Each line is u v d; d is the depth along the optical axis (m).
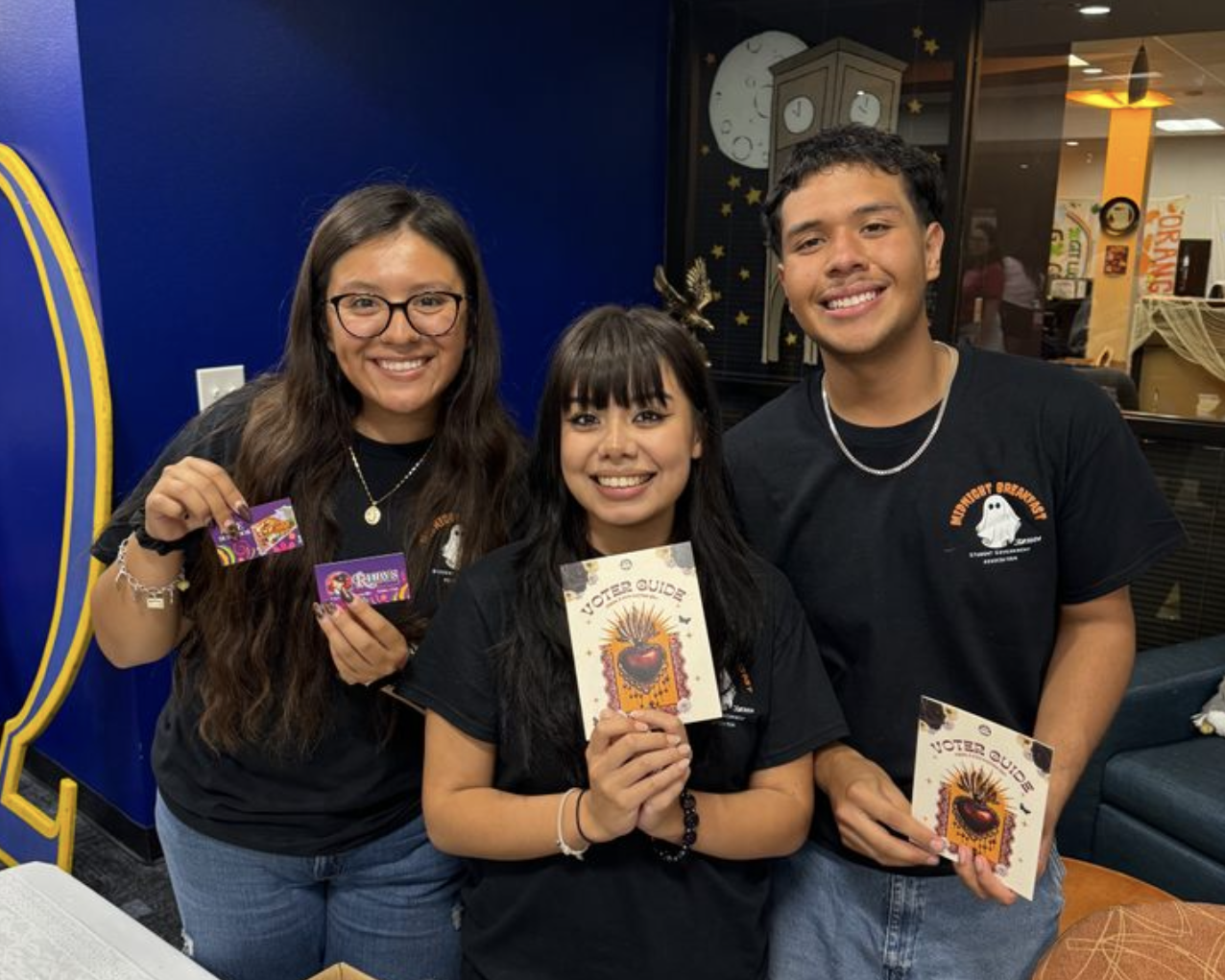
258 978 1.48
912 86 3.24
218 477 1.27
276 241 2.62
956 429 1.32
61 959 1.16
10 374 2.68
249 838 1.41
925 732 1.21
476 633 1.23
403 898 1.48
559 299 3.49
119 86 2.25
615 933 1.19
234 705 1.38
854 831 1.25
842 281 1.28
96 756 2.73
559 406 1.23
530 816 1.16
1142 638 3.15
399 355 1.33
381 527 1.41
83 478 2.34
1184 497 3.04
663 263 3.89
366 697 1.39
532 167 3.29
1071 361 3.21
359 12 2.72
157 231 2.37
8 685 2.97
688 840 1.15
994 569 1.31
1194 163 2.95
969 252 3.29
